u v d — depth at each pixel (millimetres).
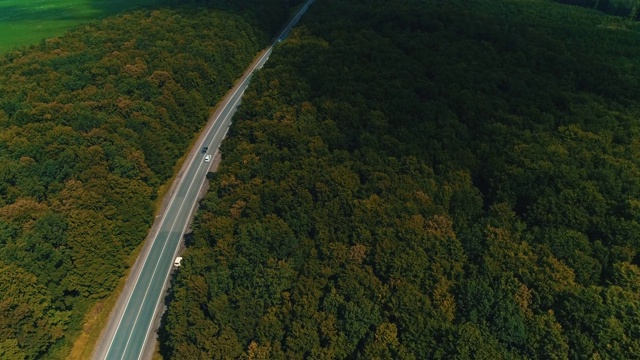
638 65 168625
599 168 119938
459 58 166750
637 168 120500
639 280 95250
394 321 98250
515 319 91688
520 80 153125
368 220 112312
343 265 107125
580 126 134875
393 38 184125
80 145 146625
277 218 119688
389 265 104312
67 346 120438
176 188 169000
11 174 131250
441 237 107750
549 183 118562
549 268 98688
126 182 146125
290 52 189500
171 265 142625
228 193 134625
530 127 136250
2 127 148625
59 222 123688
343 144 139875
